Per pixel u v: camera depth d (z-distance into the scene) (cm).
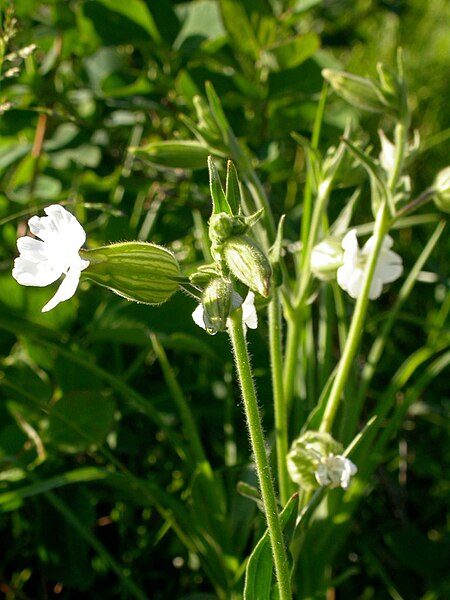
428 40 38
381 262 18
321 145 27
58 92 25
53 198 25
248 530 19
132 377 24
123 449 21
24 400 21
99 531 22
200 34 26
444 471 24
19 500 20
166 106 26
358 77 18
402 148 17
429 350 21
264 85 26
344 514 19
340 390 17
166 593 21
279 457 17
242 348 12
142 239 24
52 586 21
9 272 21
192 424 19
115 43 26
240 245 12
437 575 21
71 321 22
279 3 28
